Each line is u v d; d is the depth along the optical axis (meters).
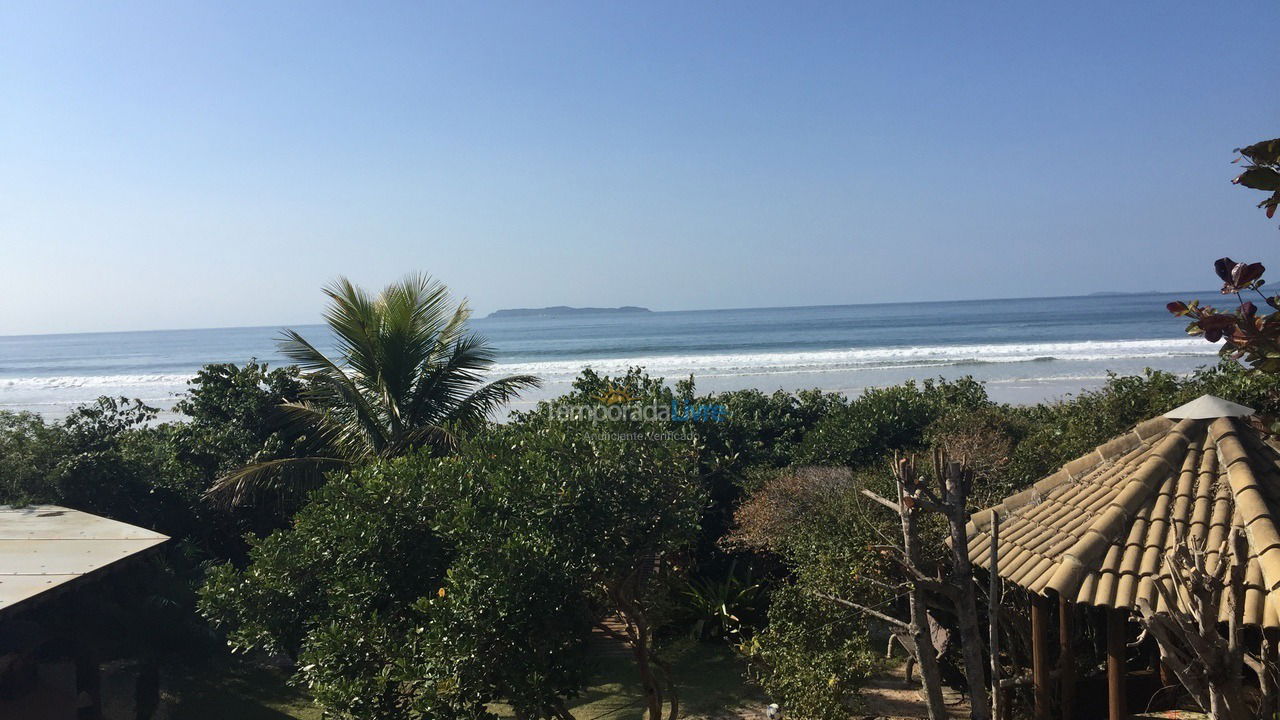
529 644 6.74
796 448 16.89
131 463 13.56
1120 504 6.32
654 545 8.17
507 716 10.48
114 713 9.84
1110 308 140.25
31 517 9.98
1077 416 13.96
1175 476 6.43
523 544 6.70
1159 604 5.43
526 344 83.50
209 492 12.70
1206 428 6.68
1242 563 3.51
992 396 35.97
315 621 7.20
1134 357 49.47
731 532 14.17
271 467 12.35
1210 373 14.38
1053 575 6.09
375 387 12.88
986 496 11.02
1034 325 93.94
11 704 8.95
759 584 13.37
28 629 8.71
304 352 12.67
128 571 9.66
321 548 7.70
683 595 13.80
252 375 15.38
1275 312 3.90
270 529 14.57
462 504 7.12
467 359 13.43
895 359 52.09
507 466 8.02
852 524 10.71
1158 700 7.84
